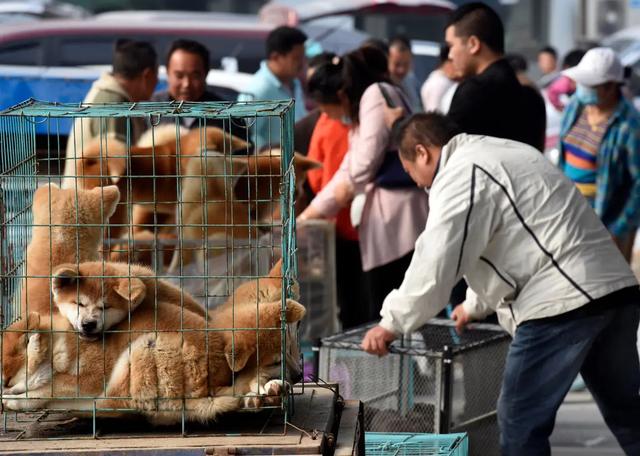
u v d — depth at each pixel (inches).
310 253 451.2
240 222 328.2
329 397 245.6
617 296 292.7
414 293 290.2
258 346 213.2
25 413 229.5
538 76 1401.3
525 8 1491.1
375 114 439.8
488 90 399.9
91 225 230.8
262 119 458.3
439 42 1283.2
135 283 210.8
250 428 219.0
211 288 324.2
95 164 329.7
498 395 348.2
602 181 502.9
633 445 310.7
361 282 493.7
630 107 504.4
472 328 360.5
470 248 288.7
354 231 487.2
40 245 243.9
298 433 214.7
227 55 943.7
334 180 459.8
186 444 208.2
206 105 241.6
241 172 328.2
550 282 291.0
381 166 442.0
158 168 332.8
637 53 1158.3
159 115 226.2
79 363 213.3
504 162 291.4
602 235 297.3
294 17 1025.5
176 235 331.6
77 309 210.2
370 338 299.3
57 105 239.6
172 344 211.5
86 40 923.4
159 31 940.0
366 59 453.4
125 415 219.6
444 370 315.0
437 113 313.3
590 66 492.4
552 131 882.8
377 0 1067.3
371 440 289.1
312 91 454.6
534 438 296.7
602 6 1465.3
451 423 319.3
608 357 302.4
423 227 444.5
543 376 293.6
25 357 214.5
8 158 246.7
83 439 213.3
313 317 451.5
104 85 468.8
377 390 327.3
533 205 289.9
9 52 910.4
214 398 212.1
